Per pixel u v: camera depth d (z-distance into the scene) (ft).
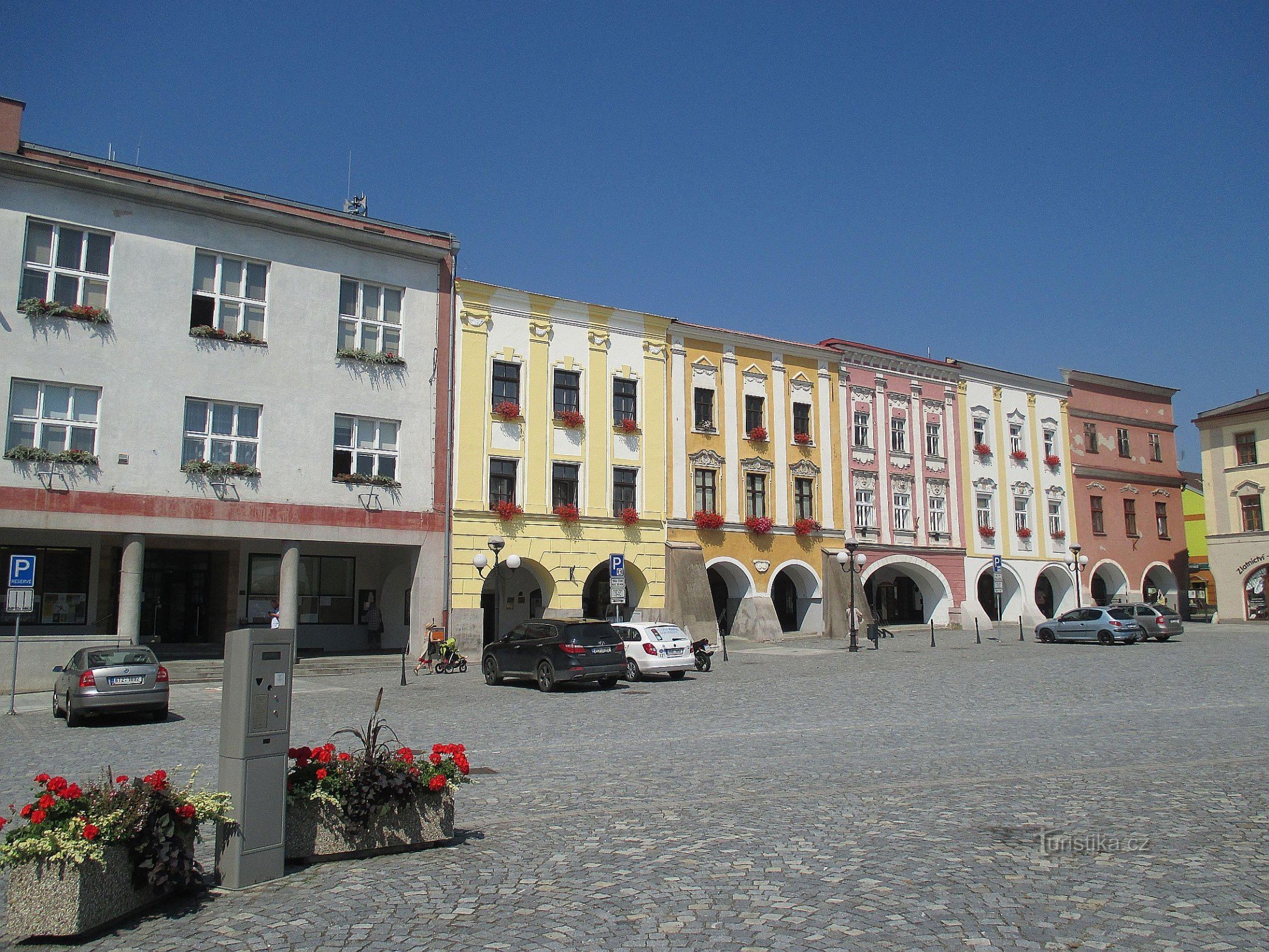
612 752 46.47
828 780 38.11
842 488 148.97
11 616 94.73
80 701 58.18
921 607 172.14
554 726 56.34
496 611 125.08
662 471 130.21
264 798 24.71
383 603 117.29
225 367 97.35
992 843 27.50
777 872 24.72
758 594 136.77
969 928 20.33
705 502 134.92
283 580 98.84
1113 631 122.83
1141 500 193.77
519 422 118.11
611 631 79.20
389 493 106.11
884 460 155.43
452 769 28.73
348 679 89.15
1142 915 21.11
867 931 20.22
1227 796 34.01
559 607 118.93
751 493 139.33
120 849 21.67
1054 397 183.11
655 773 40.45
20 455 86.07
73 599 98.58
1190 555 236.22
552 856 26.89
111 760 45.34
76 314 89.76
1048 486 179.11
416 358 110.22
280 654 25.63
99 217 92.27
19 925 20.44
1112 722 55.21
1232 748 45.19
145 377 92.89
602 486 124.47
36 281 89.25
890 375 158.81
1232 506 185.47
